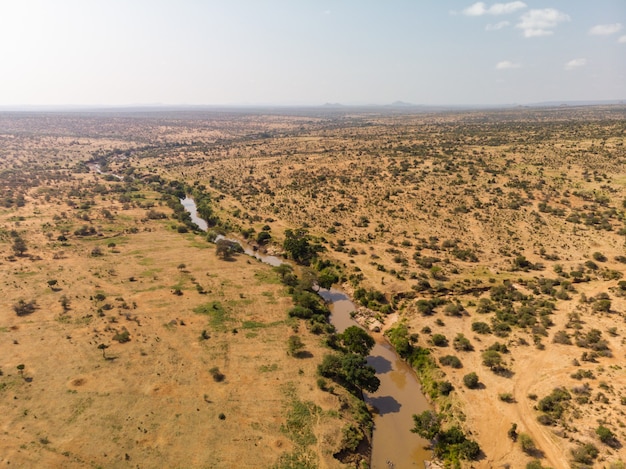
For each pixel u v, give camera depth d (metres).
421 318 79.88
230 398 56.00
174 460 45.66
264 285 94.12
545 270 98.69
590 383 59.03
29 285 88.38
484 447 49.84
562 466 46.44
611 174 148.75
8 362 61.66
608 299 82.44
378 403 60.34
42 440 47.34
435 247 113.38
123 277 95.31
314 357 66.56
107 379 58.69
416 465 49.53
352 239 122.38
